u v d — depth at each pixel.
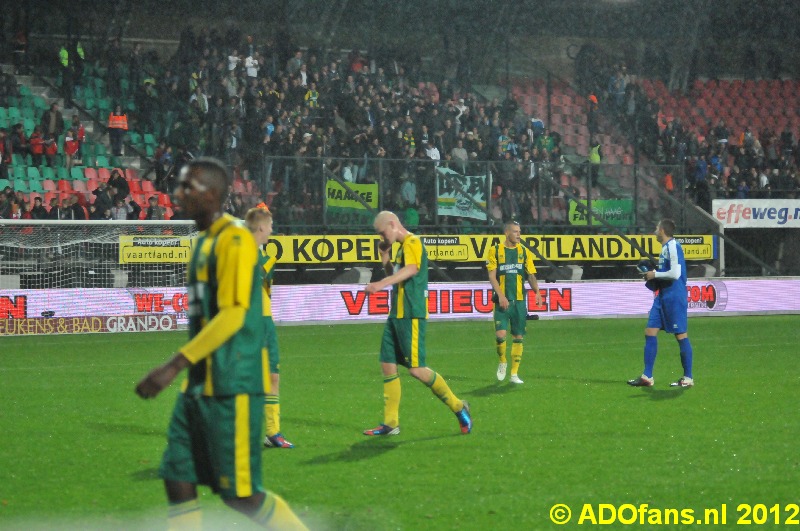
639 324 29.34
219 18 44.16
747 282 33.78
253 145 35.94
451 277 33.38
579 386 15.16
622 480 8.48
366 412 12.54
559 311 31.55
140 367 18.39
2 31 38.81
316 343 23.34
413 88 41.75
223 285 5.28
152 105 36.78
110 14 41.97
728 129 46.75
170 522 5.45
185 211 5.54
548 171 33.66
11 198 29.59
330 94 39.41
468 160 35.19
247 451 5.39
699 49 50.25
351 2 45.81
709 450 9.81
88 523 7.15
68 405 13.30
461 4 47.00
